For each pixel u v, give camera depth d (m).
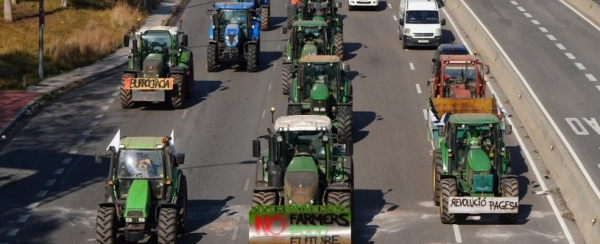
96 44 150.25
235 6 140.62
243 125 114.12
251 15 142.75
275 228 73.12
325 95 105.19
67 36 157.25
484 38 150.38
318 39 128.75
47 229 83.19
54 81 132.00
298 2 157.38
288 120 79.50
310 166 76.50
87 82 133.75
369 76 138.75
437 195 87.25
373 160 102.38
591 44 159.62
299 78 107.75
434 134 96.12
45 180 95.62
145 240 78.25
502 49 155.25
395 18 180.12
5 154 103.25
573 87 132.88
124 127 113.00
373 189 93.44
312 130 78.38
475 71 113.06
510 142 107.56
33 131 111.12
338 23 148.12
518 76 132.38
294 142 79.12
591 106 123.44
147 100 117.75
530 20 177.12
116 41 155.62
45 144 106.75
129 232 73.00
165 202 75.75
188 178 95.88
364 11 186.12
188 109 120.88
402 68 143.50
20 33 158.62
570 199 87.75
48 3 182.25
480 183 80.25
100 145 106.56
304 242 73.06
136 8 178.50
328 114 107.19
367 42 160.75
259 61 145.88
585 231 80.88
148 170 75.44
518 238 80.44
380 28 171.75
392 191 92.69
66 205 88.88
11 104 119.75
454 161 84.12
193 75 130.25
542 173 97.44
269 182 77.94
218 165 99.94
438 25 154.12
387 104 124.25
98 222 73.19
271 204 77.25
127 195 73.94
